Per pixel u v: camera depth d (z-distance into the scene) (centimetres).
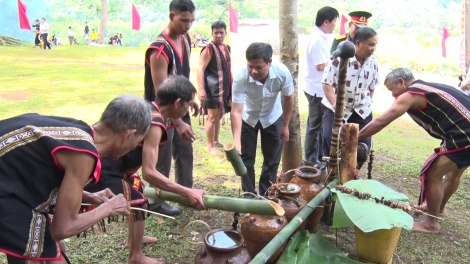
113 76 1275
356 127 336
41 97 901
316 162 546
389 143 723
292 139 454
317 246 310
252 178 425
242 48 2775
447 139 371
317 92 517
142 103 219
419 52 1955
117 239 357
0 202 196
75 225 202
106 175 284
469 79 644
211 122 576
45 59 1756
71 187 196
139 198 298
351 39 518
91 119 720
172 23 363
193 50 2325
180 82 302
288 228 259
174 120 321
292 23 432
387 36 2222
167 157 376
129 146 220
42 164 200
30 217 205
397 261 353
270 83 387
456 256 367
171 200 281
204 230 386
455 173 412
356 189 312
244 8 4822
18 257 205
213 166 543
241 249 250
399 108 364
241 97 391
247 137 415
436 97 364
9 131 200
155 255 340
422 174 394
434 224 404
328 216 399
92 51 2275
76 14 5181
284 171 464
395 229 301
